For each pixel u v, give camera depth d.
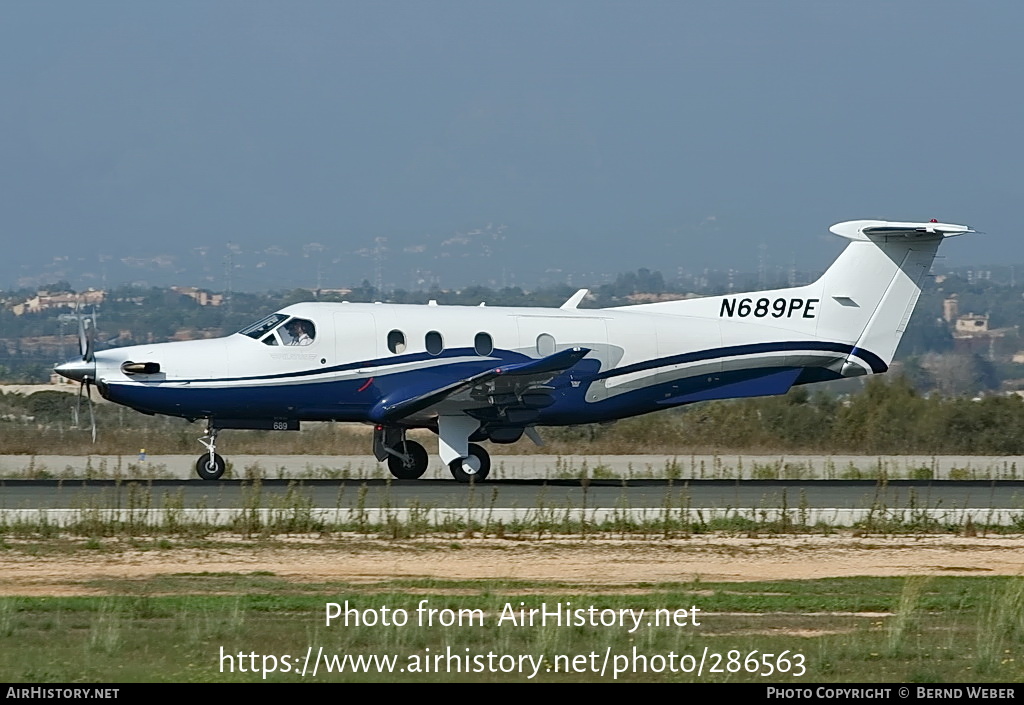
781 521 70.88
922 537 68.88
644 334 94.12
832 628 45.84
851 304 97.56
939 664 41.00
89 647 40.75
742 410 142.62
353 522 68.19
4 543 61.50
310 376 87.50
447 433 89.25
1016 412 135.75
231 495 79.75
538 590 52.22
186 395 86.25
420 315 90.56
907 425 136.88
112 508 70.94
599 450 127.19
